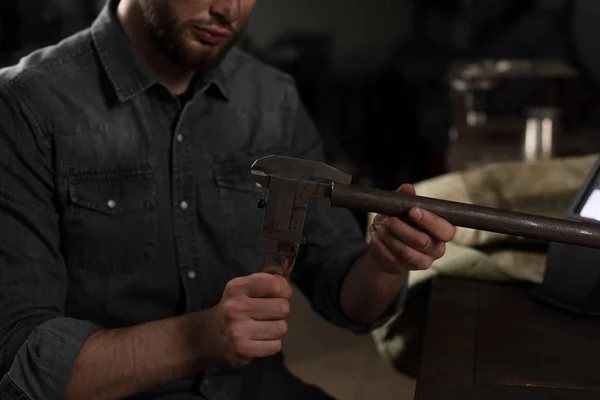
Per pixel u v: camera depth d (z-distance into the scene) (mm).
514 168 1748
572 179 1716
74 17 4551
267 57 4980
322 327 2941
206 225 1349
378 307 1350
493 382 1069
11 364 1123
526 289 1416
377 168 4949
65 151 1254
